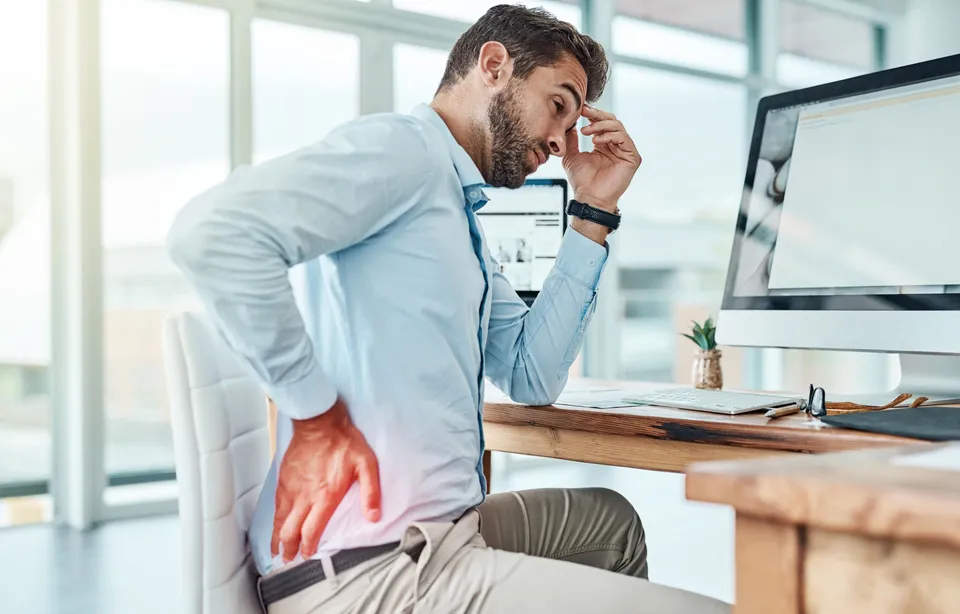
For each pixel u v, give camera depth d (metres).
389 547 1.00
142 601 2.68
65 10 3.72
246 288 0.93
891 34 6.74
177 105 3.95
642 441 1.18
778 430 1.01
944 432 0.91
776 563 0.52
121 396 3.84
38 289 3.74
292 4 4.11
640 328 5.36
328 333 1.09
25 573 2.98
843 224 1.42
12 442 3.71
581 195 1.41
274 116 4.14
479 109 1.23
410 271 1.06
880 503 0.46
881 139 1.39
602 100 5.09
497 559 1.00
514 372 1.38
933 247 1.29
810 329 1.44
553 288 1.38
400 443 1.03
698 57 5.61
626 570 1.32
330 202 0.98
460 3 4.66
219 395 1.04
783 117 1.56
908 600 0.47
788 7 6.17
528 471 4.84
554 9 5.04
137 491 3.92
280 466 1.02
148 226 3.91
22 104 3.70
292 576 1.01
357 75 4.36
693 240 5.61
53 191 3.75
